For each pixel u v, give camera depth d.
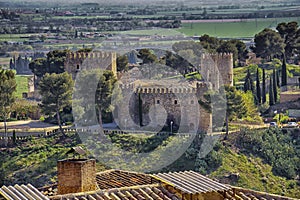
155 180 34.50
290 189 124.50
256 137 134.25
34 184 121.75
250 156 129.75
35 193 30.77
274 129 139.38
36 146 133.38
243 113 139.38
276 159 130.62
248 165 127.69
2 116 151.88
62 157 127.38
